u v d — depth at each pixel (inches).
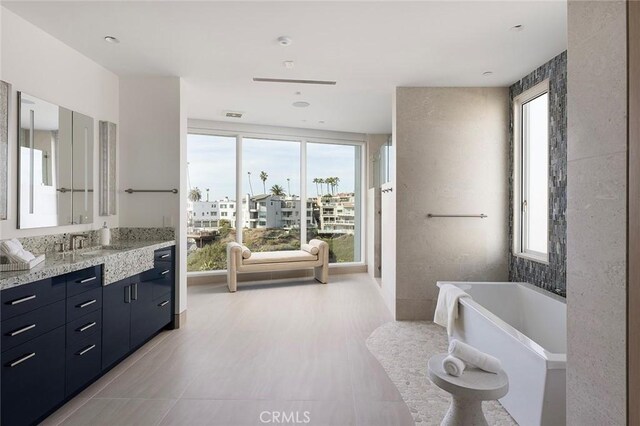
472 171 158.7
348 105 190.7
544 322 121.7
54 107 111.3
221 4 94.3
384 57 127.1
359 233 271.1
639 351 35.4
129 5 94.7
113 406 88.1
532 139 147.6
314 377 103.7
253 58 128.0
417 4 93.9
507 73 142.3
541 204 141.6
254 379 102.3
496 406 89.7
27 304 74.6
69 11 97.0
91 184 128.7
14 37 97.7
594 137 42.7
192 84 154.7
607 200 40.5
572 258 47.3
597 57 42.0
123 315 110.0
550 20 101.7
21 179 98.9
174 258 144.5
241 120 224.7
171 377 103.3
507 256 160.4
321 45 117.6
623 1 37.7
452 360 68.4
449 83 153.9
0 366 68.4
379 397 93.0
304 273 252.4
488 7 95.3
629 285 36.9
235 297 195.9
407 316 158.2
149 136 144.1
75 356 89.0
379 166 239.0
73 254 107.2
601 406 41.7
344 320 157.0
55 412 85.4
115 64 132.6
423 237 158.7
